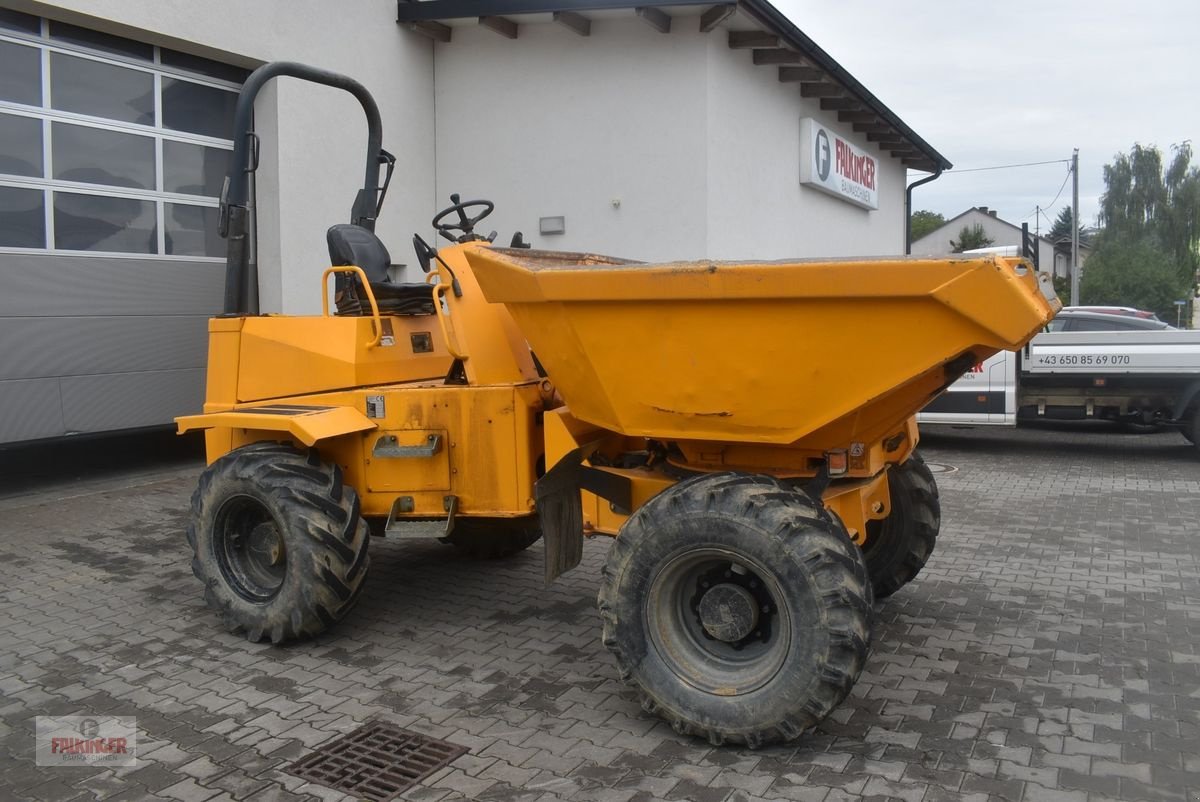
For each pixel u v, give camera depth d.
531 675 4.45
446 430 4.72
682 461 4.25
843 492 4.19
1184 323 64.88
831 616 3.38
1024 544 6.80
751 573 3.70
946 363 3.56
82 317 8.78
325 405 4.94
